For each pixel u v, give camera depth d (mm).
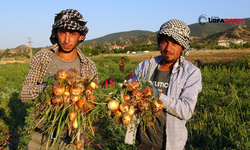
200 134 3467
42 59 1854
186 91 1661
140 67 2123
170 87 1771
